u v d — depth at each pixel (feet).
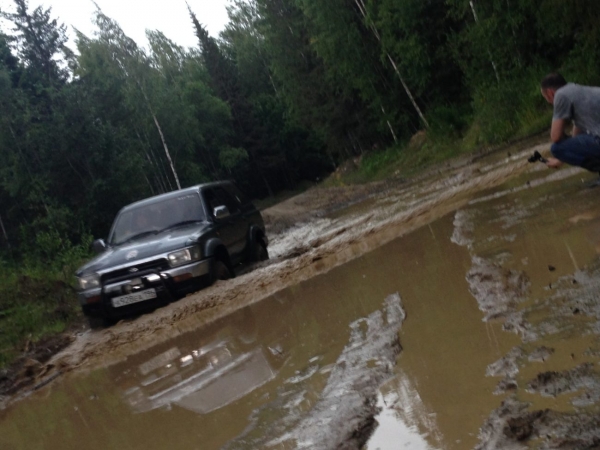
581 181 20.71
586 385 7.64
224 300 23.90
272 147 190.08
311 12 106.83
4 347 29.94
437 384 9.34
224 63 192.13
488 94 64.95
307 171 205.46
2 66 112.06
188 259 26.37
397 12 87.92
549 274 12.29
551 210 18.06
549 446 6.64
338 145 134.72
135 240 29.73
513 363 8.98
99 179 101.24
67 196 104.37
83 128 104.53
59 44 152.05
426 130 95.66
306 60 131.23
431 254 18.61
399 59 98.68
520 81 63.26
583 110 17.83
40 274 50.57
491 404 8.07
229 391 12.73
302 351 13.78
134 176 107.65
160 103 151.02
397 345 11.68
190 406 12.62
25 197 102.63
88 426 13.74
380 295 16.16
